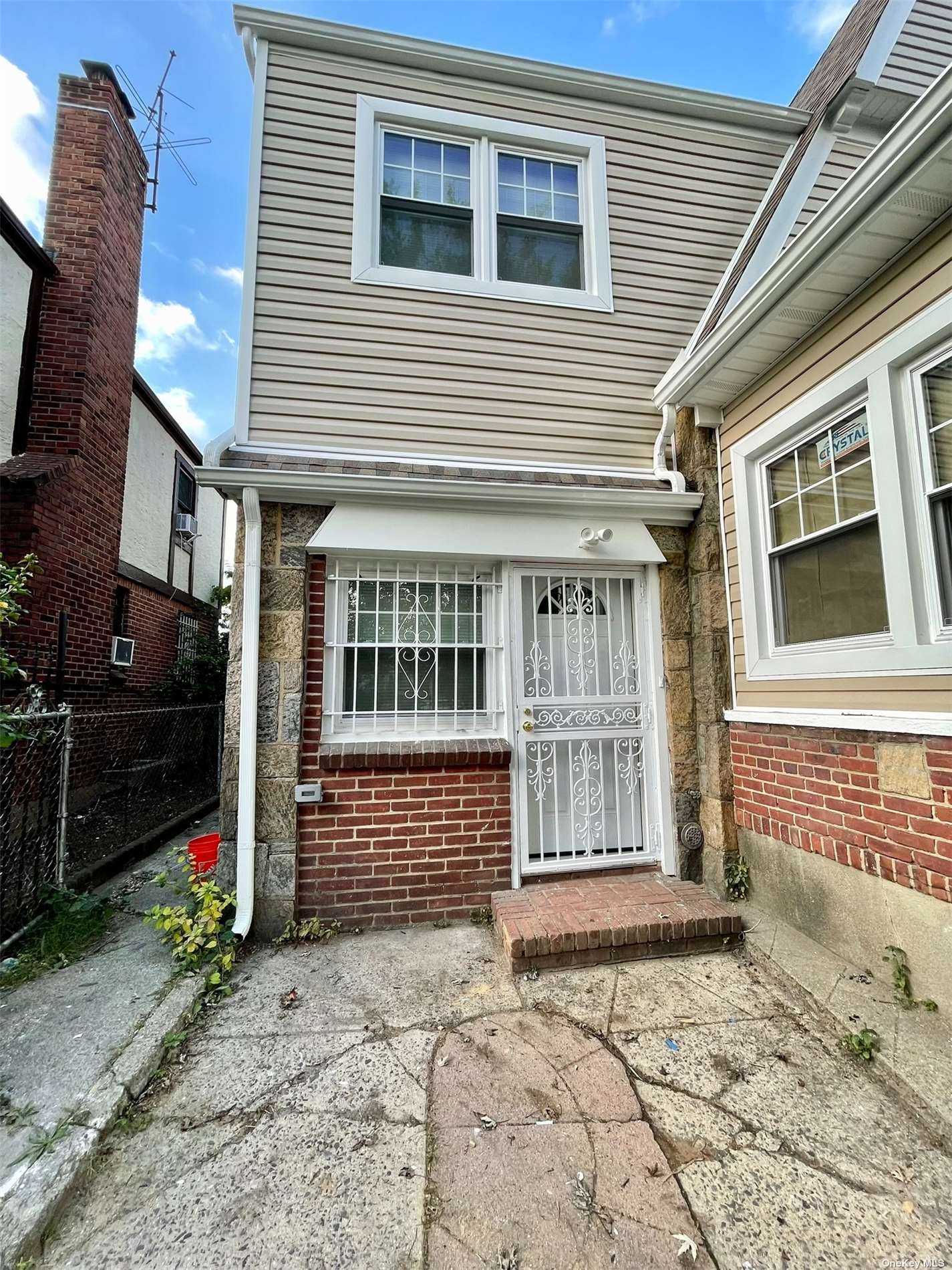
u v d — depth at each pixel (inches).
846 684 111.3
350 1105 79.8
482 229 160.6
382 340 151.2
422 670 143.6
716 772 143.1
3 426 208.1
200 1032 95.3
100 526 243.4
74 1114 74.2
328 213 150.6
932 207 91.5
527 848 141.6
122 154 256.7
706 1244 60.4
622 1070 86.3
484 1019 98.7
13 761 124.0
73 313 228.5
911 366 100.5
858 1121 76.5
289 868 127.8
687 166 173.2
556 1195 65.9
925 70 154.4
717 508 149.9
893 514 101.4
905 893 98.6
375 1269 58.1
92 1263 58.6
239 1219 63.2
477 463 153.2
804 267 103.9
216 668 346.3
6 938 119.9
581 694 150.1
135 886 158.9
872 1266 58.2
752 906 134.2
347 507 136.6
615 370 163.9
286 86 150.8
